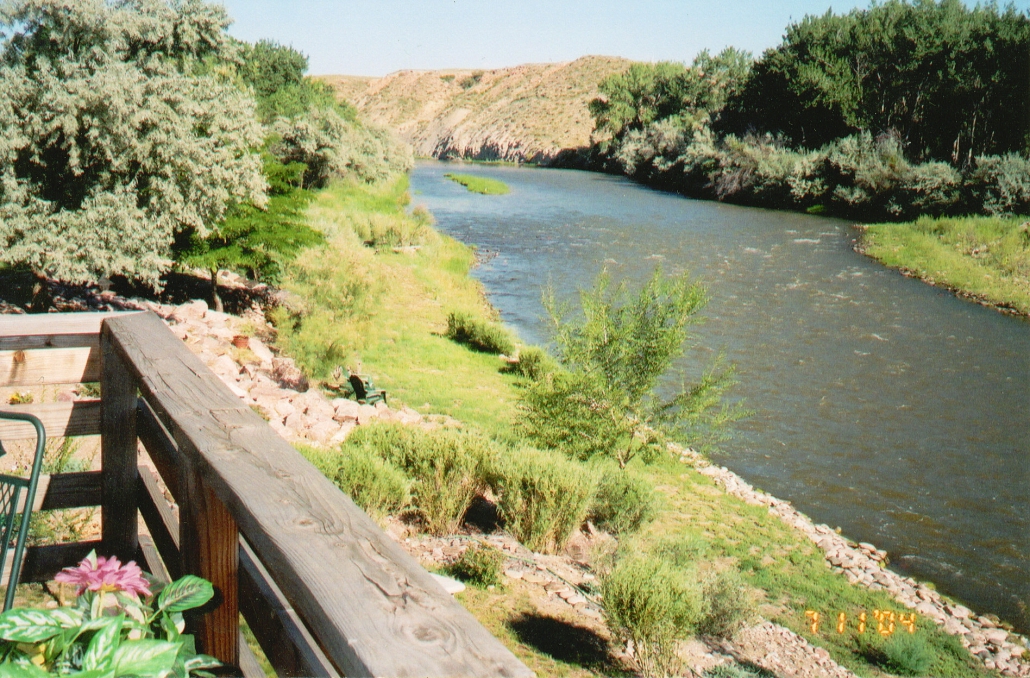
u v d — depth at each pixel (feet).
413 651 2.98
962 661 37.76
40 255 61.21
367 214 154.10
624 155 343.46
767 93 273.75
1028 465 63.72
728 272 135.33
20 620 3.91
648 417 59.36
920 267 140.97
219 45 71.67
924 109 224.74
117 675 3.66
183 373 6.76
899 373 86.63
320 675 4.04
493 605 32.53
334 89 318.86
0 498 5.97
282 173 90.22
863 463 64.39
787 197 234.38
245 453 5.04
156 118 63.00
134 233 63.77
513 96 650.43
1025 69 196.65
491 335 91.45
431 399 71.72
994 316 112.78
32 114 58.65
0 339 8.29
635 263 141.69
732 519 52.29
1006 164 179.01
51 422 8.77
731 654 33.50
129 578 4.30
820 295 121.19
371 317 76.48
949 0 219.00
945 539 53.01
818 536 51.65
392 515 42.27
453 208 218.18
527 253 150.41
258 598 4.95
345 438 51.21
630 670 28.89
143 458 11.89
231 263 78.54
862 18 245.45
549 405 59.88
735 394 79.56
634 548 39.75
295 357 69.87
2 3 59.52
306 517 4.11
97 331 8.65
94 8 62.13
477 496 48.62
